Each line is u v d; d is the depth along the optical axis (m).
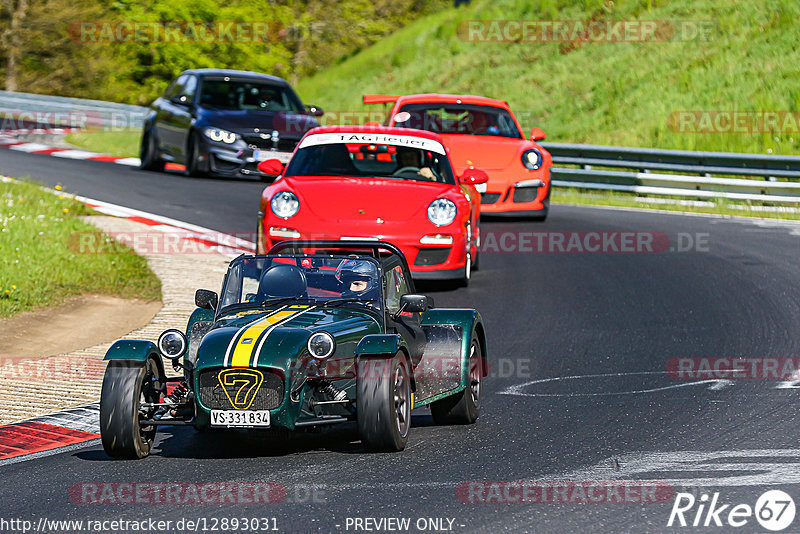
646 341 38.94
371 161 49.31
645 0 125.12
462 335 29.03
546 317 43.06
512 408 30.66
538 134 66.94
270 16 148.75
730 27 113.69
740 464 24.08
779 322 41.34
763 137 93.75
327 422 25.25
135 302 46.53
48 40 162.38
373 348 25.16
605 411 29.83
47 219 59.47
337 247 30.64
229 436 28.02
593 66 117.12
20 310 43.84
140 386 25.30
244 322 26.44
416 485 22.70
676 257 55.91
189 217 65.31
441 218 45.88
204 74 83.06
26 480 23.67
